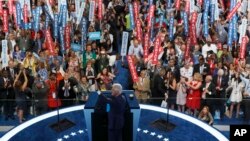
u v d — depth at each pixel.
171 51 20.30
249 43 21.53
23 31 21.52
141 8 25.03
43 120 16.22
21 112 16.56
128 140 13.68
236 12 23.52
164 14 24.31
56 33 22.03
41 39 21.98
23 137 15.29
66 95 17.48
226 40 22.58
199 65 18.92
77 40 22.22
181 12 23.75
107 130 13.55
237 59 19.94
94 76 18.92
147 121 15.99
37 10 21.94
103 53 19.95
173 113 16.64
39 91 17.39
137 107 13.49
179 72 18.73
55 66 19.09
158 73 18.02
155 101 17.08
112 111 13.19
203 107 16.59
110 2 25.36
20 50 21.03
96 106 13.45
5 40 19.25
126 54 21.34
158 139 15.08
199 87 17.38
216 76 17.97
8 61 19.30
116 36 23.31
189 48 20.59
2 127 16.28
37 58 19.62
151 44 21.64
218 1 25.94
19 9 22.41
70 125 15.85
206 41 21.55
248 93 17.64
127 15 23.86
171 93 17.55
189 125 15.94
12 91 17.59
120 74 20.00
